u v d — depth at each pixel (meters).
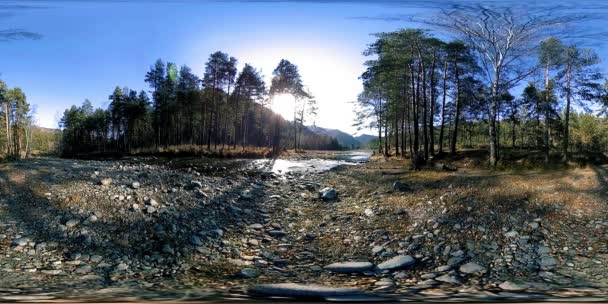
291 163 27.47
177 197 9.50
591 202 8.19
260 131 65.94
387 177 14.74
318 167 23.28
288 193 12.27
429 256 6.27
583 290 4.38
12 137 57.16
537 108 27.20
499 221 7.50
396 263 5.89
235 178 15.21
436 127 38.41
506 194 9.12
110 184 9.48
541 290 4.41
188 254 6.38
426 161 19.94
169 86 49.22
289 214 9.51
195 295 3.88
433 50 22.52
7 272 5.01
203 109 47.28
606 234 6.66
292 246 7.14
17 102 54.41
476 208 8.32
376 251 6.61
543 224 7.23
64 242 6.24
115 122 58.25
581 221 7.30
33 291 4.05
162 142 57.56
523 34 17.95
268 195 11.79
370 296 4.06
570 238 6.61
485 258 6.04
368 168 20.47
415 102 22.12
